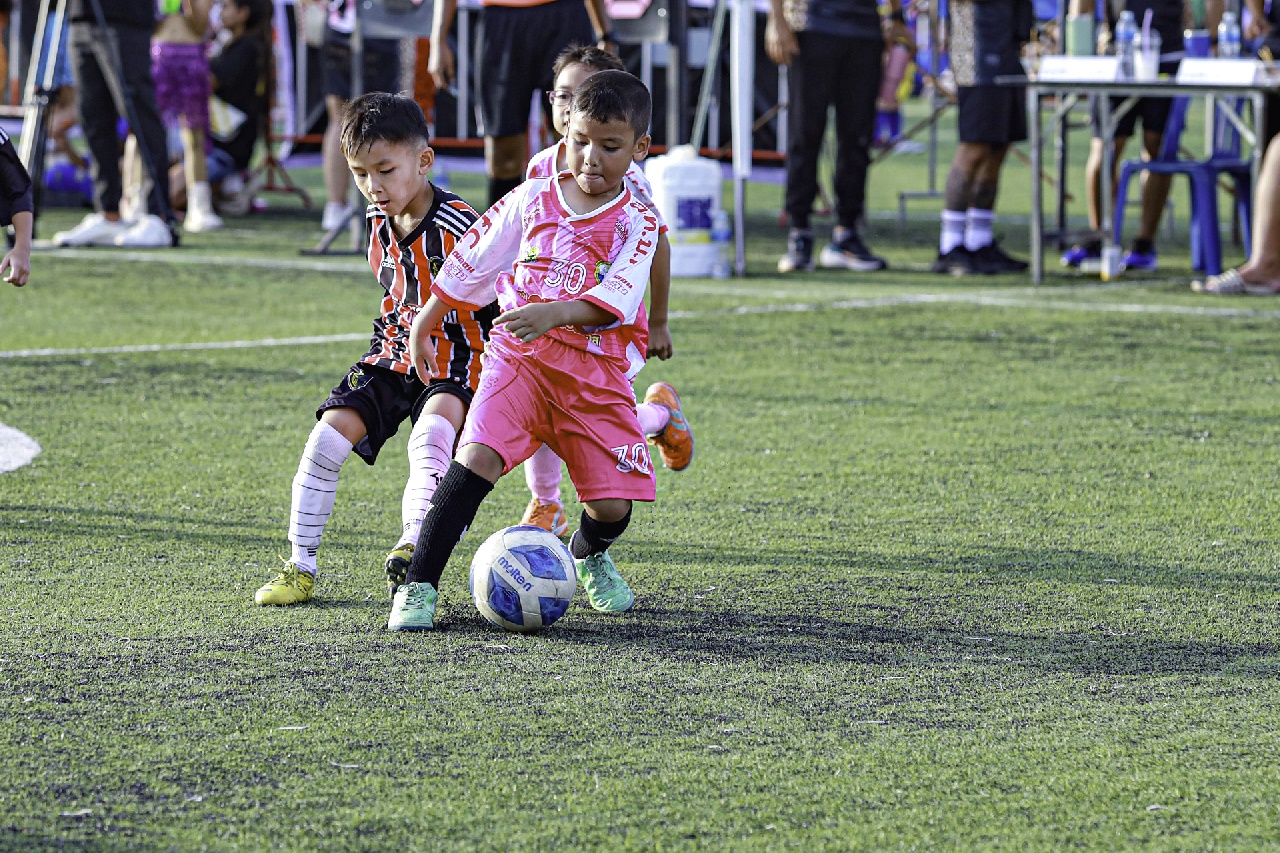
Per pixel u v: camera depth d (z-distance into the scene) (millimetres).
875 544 8000
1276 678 6000
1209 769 5059
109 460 9703
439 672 5988
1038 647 6375
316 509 6961
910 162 40875
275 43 34344
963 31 19859
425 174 7066
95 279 18938
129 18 22156
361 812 4672
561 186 6734
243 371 13008
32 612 6672
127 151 24750
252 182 29672
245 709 5531
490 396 6680
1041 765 5086
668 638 6488
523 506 8852
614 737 5309
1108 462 9906
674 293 18281
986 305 17297
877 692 5812
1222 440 10570
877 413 11484
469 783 4895
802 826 4613
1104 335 15148
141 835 4500
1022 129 20234
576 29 17938
